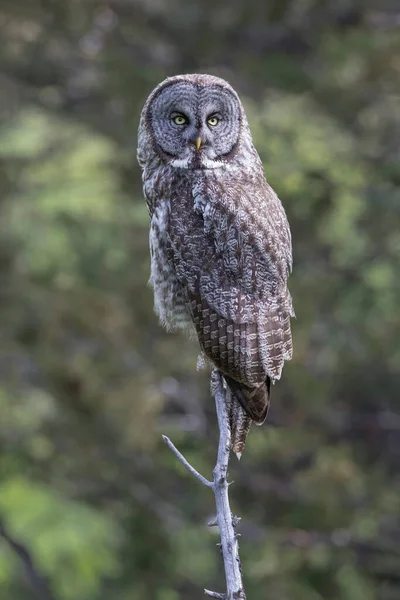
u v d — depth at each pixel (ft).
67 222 61.87
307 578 65.92
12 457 63.26
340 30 70.38
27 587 62.49
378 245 66.59
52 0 68.49
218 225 30.17
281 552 66.44
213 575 67.51
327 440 72.95
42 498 61.21
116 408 64.13
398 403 76.02
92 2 69.62
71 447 64.80
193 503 67.21
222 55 72.28
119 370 65.21
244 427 29.53
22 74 70.54
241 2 70.54
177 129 31.24
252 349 29.40
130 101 67.72
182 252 30.48
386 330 68.13
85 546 59.36
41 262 62.13
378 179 66.59
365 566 67.87
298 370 66.33
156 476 67.15
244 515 67.82
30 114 65.87
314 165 62.64
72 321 64.85
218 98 31.24
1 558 60.80
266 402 29.45
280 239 30.32
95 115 69.46
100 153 63.62
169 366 66.18
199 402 68.44
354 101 68.95
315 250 68.90
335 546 66.59
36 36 69.26
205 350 30.01
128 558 65.57
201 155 30.91
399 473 76.07
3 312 64.64
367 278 66.23
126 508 65.87
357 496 68.54
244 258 29.91
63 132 65.41
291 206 64.39
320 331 67.72
